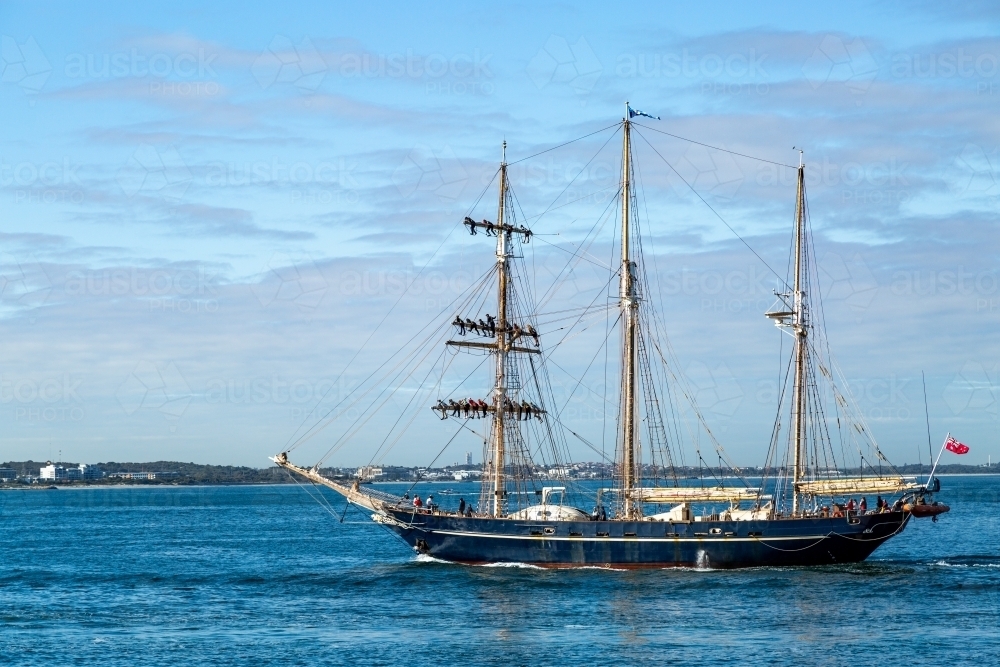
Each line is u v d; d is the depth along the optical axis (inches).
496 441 5797.2
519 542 5477.4
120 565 6574.8
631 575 5201.8
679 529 5324.8
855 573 5251.0
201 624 4264.3
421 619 4293.8
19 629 4190.5
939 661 3533.5
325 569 5994.1
